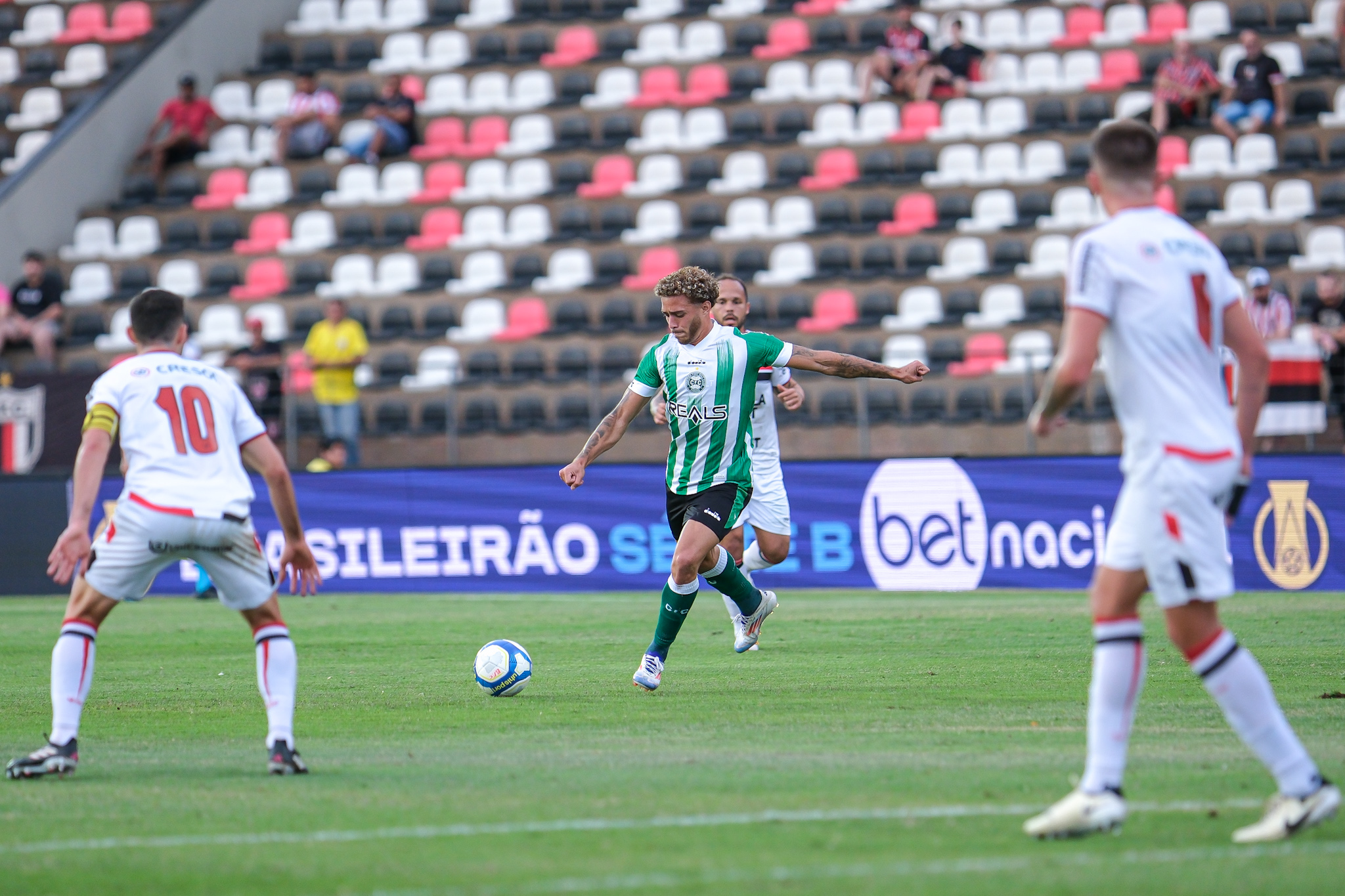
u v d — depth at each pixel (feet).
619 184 279.08
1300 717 73.51
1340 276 206.90
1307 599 148.46
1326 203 255.91
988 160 272.92
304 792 57.16
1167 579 47.09
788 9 314.96
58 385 193.16
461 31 319.47
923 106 285.84
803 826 49.57
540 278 257.55
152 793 57.26
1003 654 104.06
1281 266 236.22
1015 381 214.07
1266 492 159.33
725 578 96.94
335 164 282.97
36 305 240.32
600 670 99.50
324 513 177.99
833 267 253.24
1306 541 158.51
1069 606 141.59
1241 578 159.53
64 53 320.09
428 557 175.83
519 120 293.23
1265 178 258.57
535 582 173.68
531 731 73.26
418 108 297.94
